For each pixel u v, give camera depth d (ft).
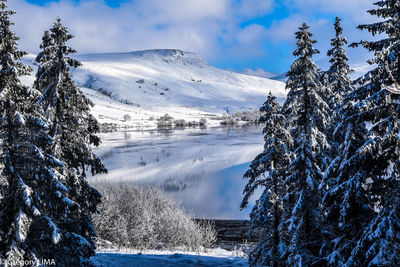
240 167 206.59
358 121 30.78
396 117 28.68
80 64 41.29
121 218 75.72
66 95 40.22
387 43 29.86
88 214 43.68
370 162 30.19
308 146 41.34
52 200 32.27
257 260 47.47
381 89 28.86
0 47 28.91
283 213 45.34
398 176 29.07
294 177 41.52
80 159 42.98
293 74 46.03
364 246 28.76
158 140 383.65
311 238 41.22
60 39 41.16
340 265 30.94
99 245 63.62
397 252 26.21
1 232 28.81
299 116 46.83
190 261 46.32
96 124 47.73
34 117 30.68
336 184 32.86
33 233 31.53
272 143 44.73
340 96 54.70
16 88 30.04
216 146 311.88
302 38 45.03
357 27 30.58
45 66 40.06
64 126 41.50
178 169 206.18
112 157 260.01
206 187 158.40
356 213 32.53
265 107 45.70
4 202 29.76
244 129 542.98
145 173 194.80
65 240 33.81
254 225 46.29
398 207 27.73
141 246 71.00
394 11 29.12
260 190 137.39
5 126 29.66
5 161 28.81
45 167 31.32
